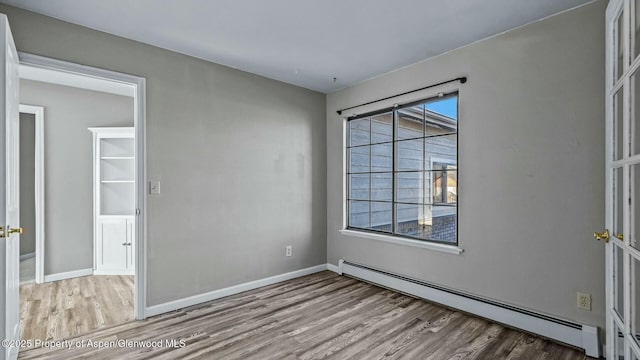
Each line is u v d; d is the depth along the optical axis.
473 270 2.77
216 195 3.17
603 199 2.09
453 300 2.87
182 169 2.95
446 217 3.08
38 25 2.27
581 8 2.17
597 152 2.12
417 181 3.31
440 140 3.12
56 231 3.76
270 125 3.62
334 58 3.09
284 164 3.75
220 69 3.22
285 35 2.62
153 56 2.79
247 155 3.42
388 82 3.46
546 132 2.34
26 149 4.85
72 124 3.89
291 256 3.81
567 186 2.24
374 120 3.74
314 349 2.23
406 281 3.27
